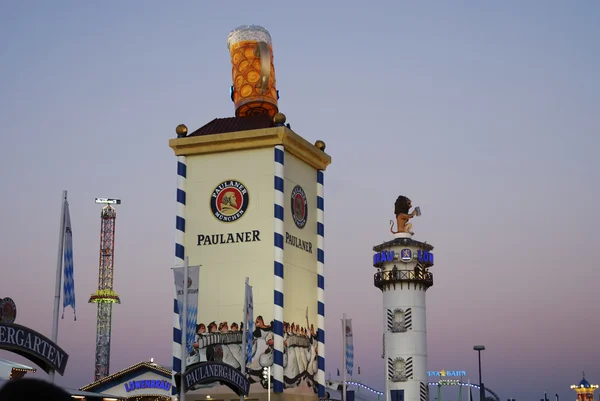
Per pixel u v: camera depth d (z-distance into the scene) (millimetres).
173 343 56969
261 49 61375
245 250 57500
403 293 136375
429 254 139000
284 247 58094
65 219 39375
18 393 3996
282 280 56469
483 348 108000
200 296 57625
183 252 58531
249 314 51969
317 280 62219
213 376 45781
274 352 55281
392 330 136000
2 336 29594
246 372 54906
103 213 199750
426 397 133500
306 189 62156
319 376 60750
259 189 57938
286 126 59469
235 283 57250
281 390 54938
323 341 61469
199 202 59000
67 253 39125
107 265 196125
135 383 89000
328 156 64250
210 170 59219
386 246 138000
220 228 58281
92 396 64188
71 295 38938
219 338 56781
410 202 141375
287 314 57562
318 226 63125
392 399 133875
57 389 4117
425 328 136625
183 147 59531
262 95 61750
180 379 43656
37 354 31562
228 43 63594
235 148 58562
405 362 134375
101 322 194375
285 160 59375
